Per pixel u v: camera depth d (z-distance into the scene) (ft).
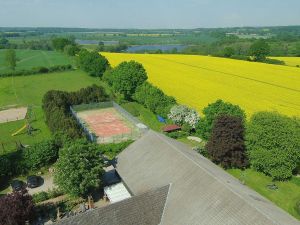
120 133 227.20
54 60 614.34
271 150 151.12
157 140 138.51
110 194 129.90
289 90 299.17
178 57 512.22
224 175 121.90
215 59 481.87
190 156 126.21
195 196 104.32
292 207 134.00
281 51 605.73
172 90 307.58
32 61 608.19
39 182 156.56
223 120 160.35
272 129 150.71
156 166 125.90
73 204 133.90
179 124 219.41
